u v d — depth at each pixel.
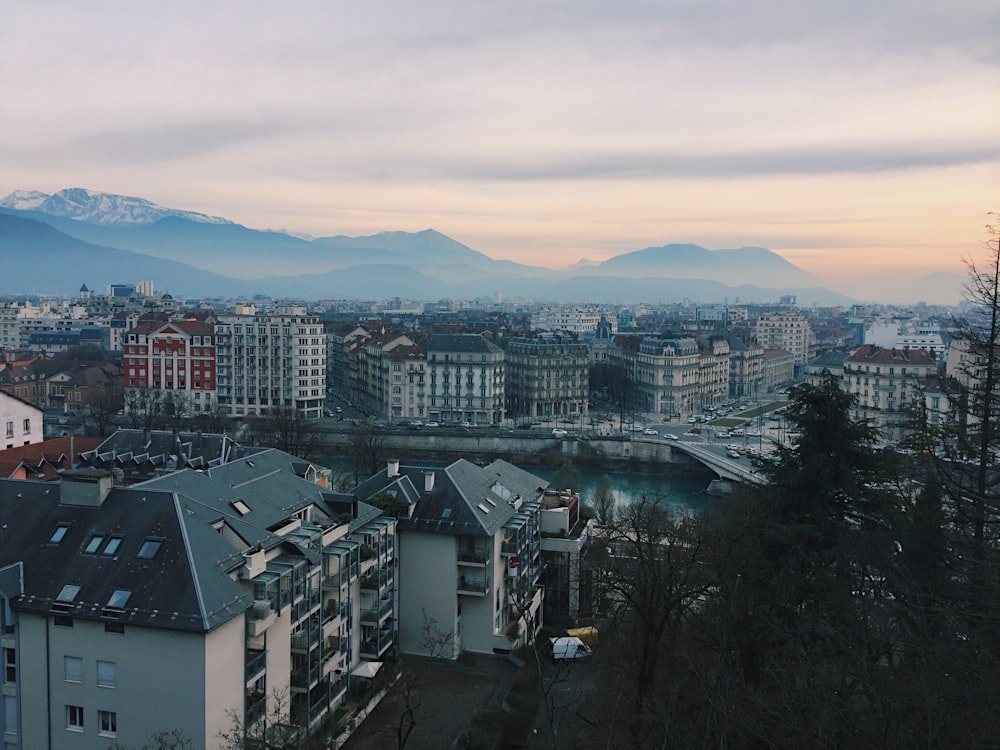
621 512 192.38
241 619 86.44
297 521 106.25
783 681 70.88
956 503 80.44
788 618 92.00
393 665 121.56
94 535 90.00
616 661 104.56
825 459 102.44
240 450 183.25
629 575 112.00
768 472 110.75
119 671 83.06
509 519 133.38
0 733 87.19
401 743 90.12
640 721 80.12
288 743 86.75
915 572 86.38
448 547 124.56
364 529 117.50
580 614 145.75
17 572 87.50
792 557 94.56
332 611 106.62
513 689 115.88
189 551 86.19
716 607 100.19
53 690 85.31
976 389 86.12
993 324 81.56
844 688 66.31
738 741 68.75
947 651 61.28
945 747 54.16
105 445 182.62
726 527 127.38
